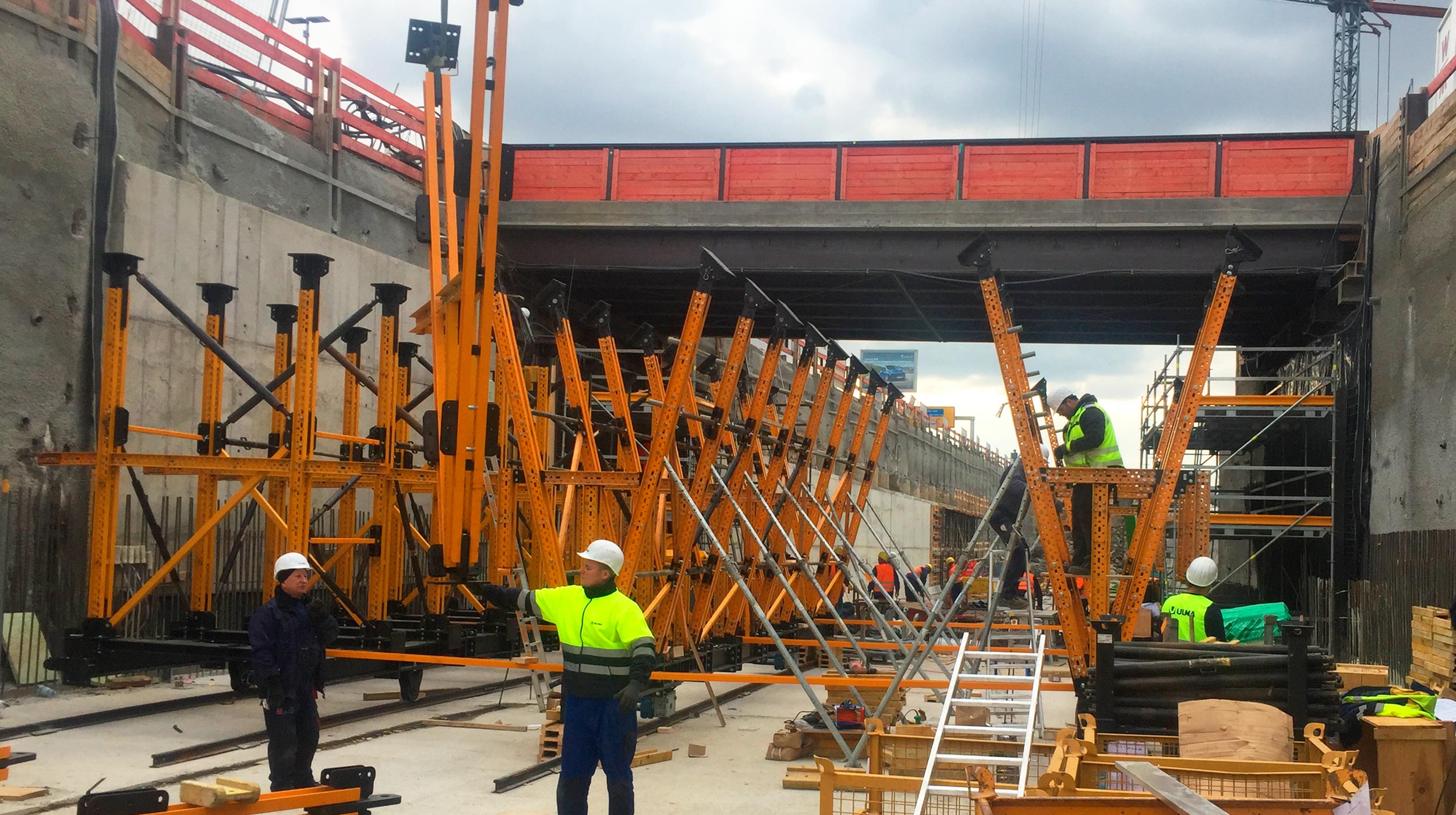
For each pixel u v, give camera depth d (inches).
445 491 448.5
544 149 882.8
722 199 861.8
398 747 441.1
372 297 872.9
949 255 836.0
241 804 240.8
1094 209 808.3
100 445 519.5
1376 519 763.4
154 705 506.6
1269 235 807.1
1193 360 428.8
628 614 290.0
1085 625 418.6
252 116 783.7
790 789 384.2
